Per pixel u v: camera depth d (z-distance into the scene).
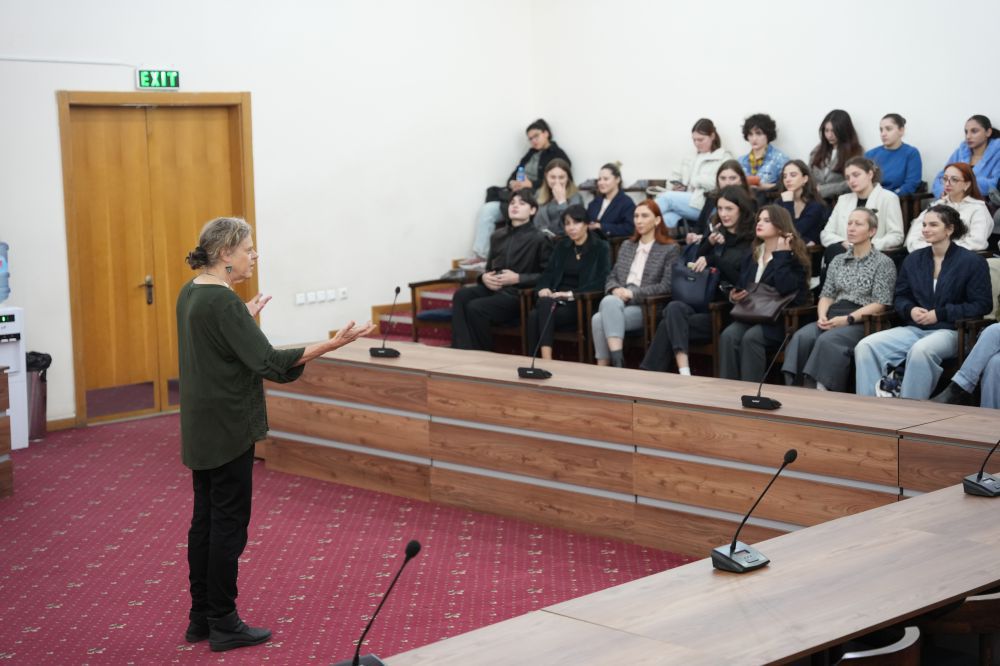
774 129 8.43
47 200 7.68
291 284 8.98
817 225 7.50
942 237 6.22
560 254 8.16
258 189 8.73
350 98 9.19
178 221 8.45
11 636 4.26
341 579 4.78
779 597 2.76
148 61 8.09
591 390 5.15
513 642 2.54
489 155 10.12
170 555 5.21
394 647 4.03
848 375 6.62
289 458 6.54
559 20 10.02
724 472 4.77
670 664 2.38
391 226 9.54
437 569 4.87
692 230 8.54
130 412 8.24
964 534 3.20
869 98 8.14
